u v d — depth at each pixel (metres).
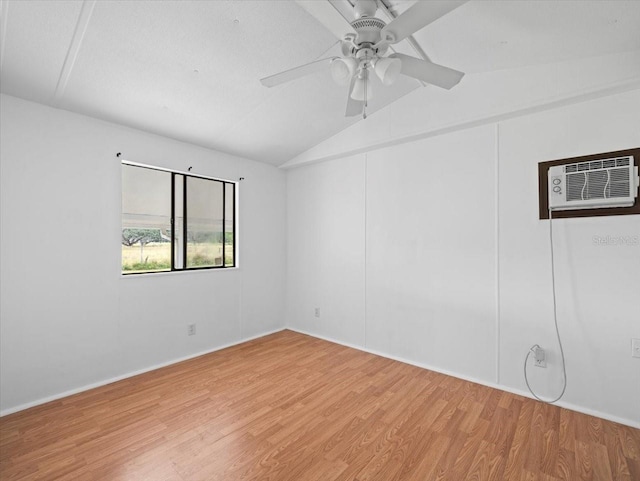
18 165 2.32
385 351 3.37
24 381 2.34
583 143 2.27
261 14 1.89
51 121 2.48
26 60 1.99
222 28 1.95
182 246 3.42
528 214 2.50
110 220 2.78
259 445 1.91
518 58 2.29
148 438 1.97
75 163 2.59
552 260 2.40
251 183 3.99
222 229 3.78
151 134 3.08
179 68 2.26
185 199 3.44
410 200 3.18
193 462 1.76
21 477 1.64
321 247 3.99
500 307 2.63
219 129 3.16
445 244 2.94
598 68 2.13
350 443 1.93
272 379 2.81
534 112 2.47
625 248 2.13
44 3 1.65
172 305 3.21
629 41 1.93
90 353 2.66
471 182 2.79
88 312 2.65
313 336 4.07
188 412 2.27
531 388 2.48
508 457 1.80
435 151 3.01
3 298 2.25
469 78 2.67
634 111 2.10
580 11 1.69
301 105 2.96
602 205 2.18
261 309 4.10
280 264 4.36
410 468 1.72
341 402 2.41
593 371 2.23
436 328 3.00
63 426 2.09
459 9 1.81
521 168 2.54
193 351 3.37
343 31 1.58
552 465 1.74
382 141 3.21
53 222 2.47
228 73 2.37
